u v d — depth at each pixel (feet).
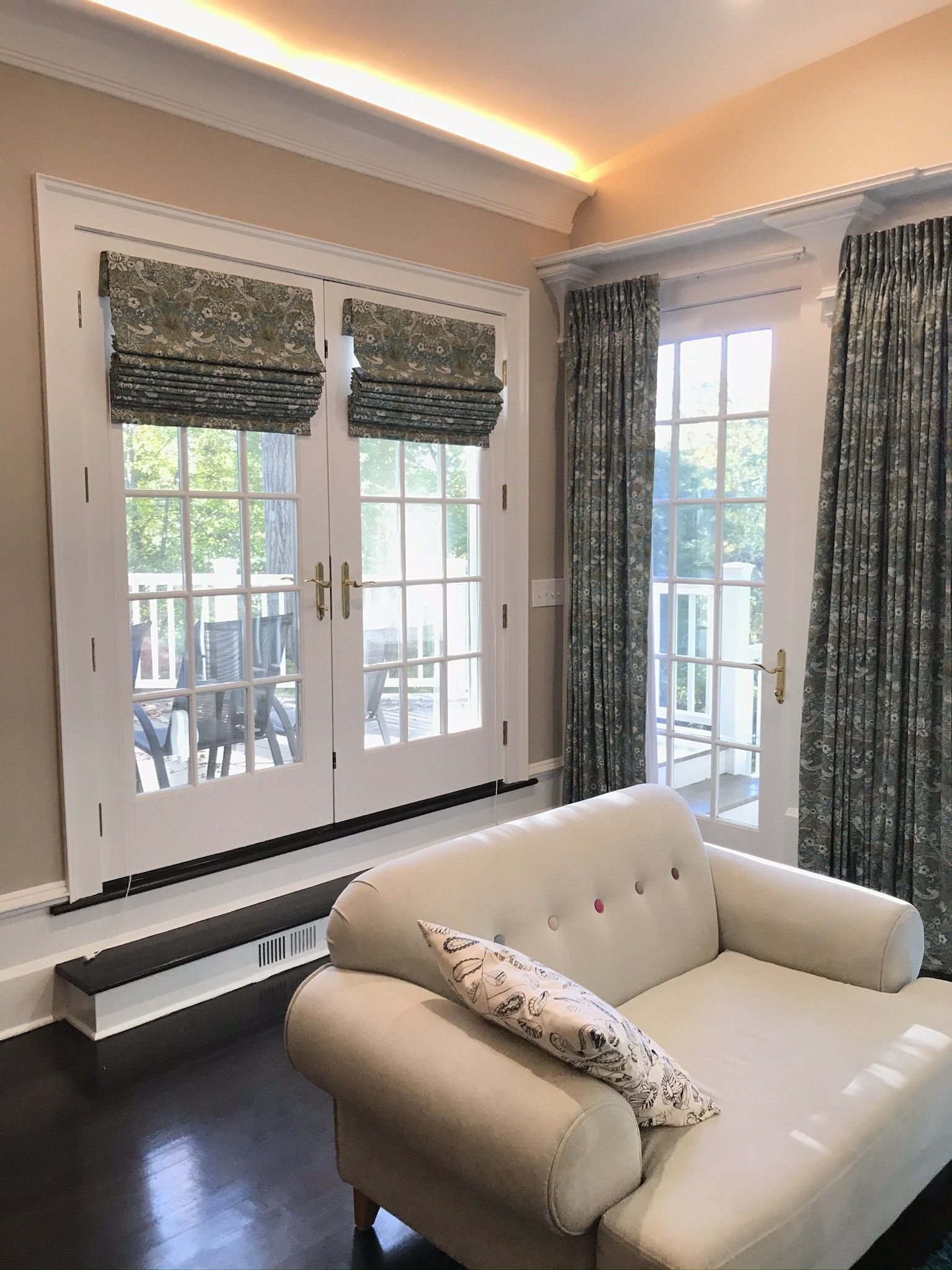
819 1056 6.22
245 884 10.91
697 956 7.80
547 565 14.26
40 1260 6.33
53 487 9.11
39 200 8.84
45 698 9.24
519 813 14.17
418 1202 5.86
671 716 13.60
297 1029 6.02
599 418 13.41
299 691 11.39
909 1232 6.61
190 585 10.32
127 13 8.82
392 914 6.23
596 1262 4.89
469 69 11.02
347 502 11.67
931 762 10.50
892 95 10.84
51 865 9.39
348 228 11.39
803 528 11.90
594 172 13.84
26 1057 8.79
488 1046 5.36
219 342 10.12
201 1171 7.23
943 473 10.32
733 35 10.73
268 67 9.87
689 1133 5.42
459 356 12.61
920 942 7.50
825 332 11.48
